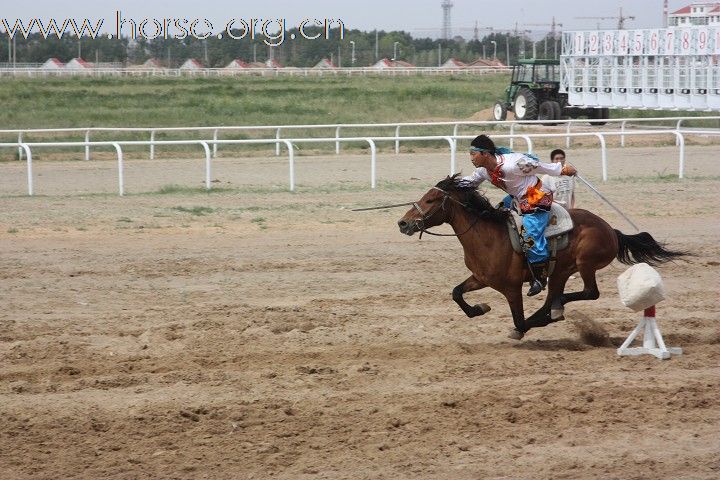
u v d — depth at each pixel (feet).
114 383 30.58
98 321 38.40
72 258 50.75
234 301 42.52
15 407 28.17
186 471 23.67
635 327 37.76
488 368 32.55
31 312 40.09
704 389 29.94
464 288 35.68
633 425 26.94
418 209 34.45
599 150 108.06
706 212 65.57
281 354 34.14
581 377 31.42
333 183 79.77
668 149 109.40
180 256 51.57
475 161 34.22
